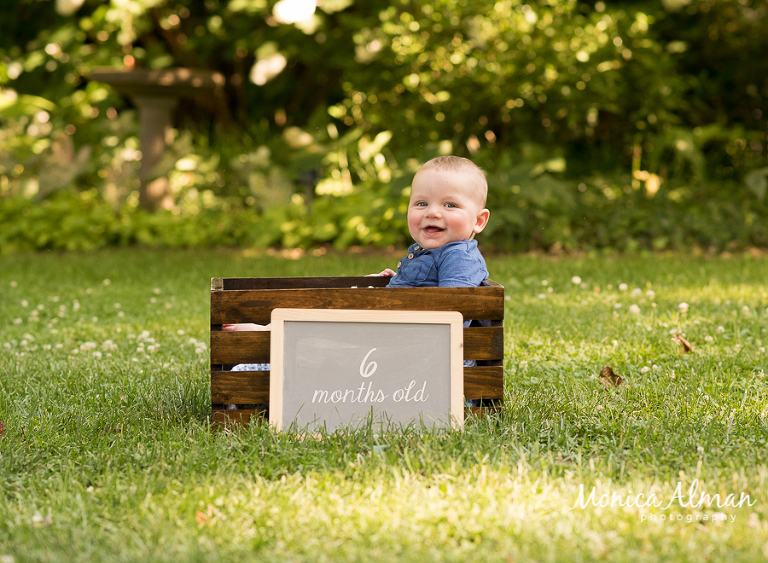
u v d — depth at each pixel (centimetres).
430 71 959
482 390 250
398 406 244
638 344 364
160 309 505
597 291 535
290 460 220
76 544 172
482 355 248
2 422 253
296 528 179
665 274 621
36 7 1221
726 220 855
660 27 1046
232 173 977
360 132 993
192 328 437
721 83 1090
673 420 250
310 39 1123
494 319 247
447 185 262
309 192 944
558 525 178
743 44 1020
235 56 1207
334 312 242
